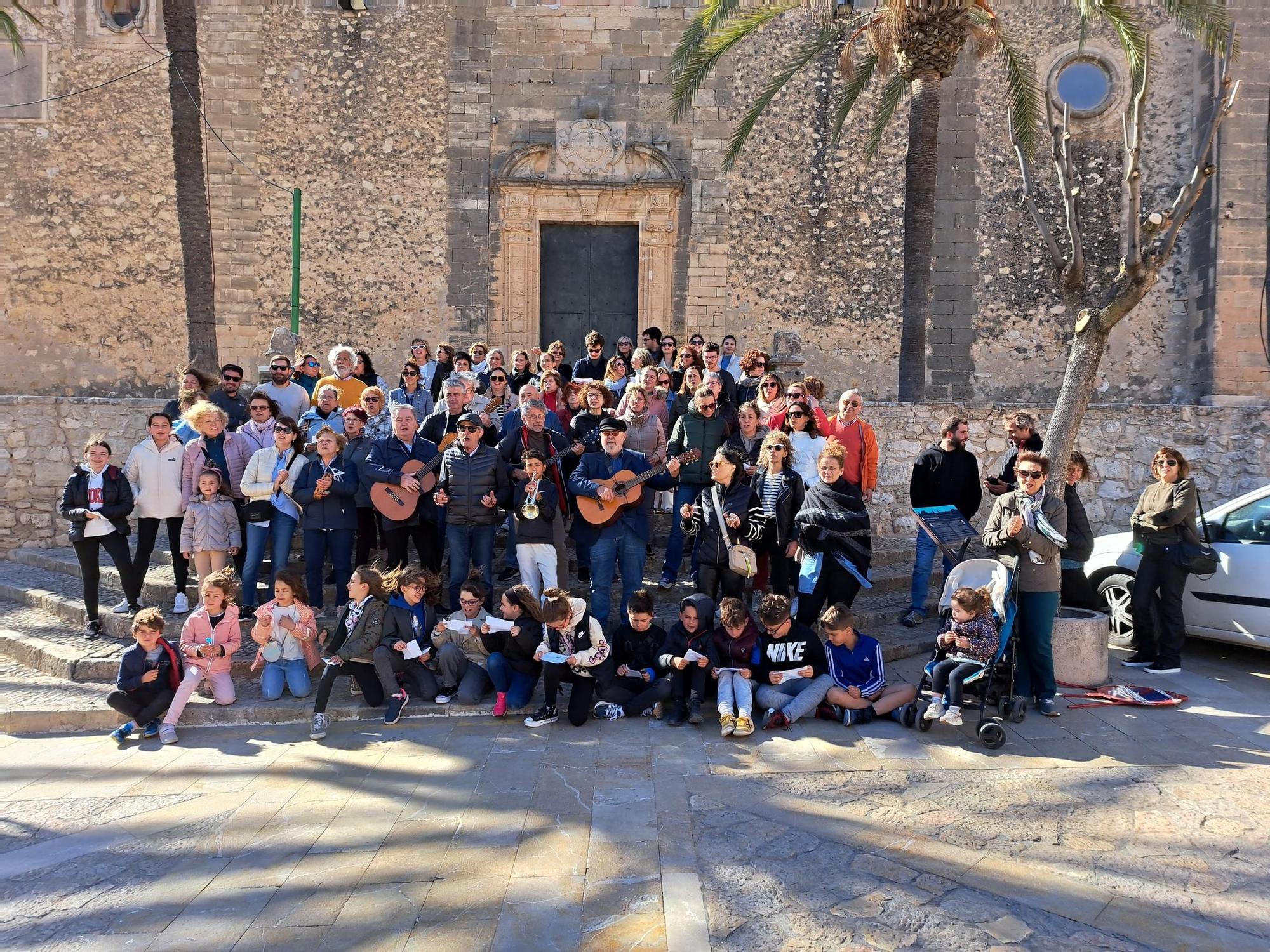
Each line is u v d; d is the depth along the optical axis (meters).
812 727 4.84
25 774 4.40
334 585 6.60
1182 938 2.84
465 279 12.78
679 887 3.15
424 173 12.73
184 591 6.32
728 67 12.66
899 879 3.20
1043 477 4.91
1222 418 8.40
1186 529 5.62
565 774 4.21
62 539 8.66
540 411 5.89
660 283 12.69
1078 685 5.35
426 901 3.10
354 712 5.10
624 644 5.16
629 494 5.62
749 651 4.95
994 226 12.70
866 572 5.43
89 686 5.45
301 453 6.20
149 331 12.73
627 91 12.73
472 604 5.26
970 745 4.52
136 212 12.66
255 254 12.69
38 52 12.53
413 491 5.94
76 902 3.16
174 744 4.81
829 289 12.77
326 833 3.66
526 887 3.18
